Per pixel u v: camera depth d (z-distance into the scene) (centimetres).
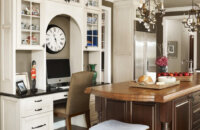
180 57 1002
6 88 379
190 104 335
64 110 402
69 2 436
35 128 371
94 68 519
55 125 471
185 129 322
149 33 634
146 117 279
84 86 409
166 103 267
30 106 362
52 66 450
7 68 376
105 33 592
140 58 598
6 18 371
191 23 475
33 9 390
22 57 418
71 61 495
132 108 288
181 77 374
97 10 503
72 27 488
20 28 367
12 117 366
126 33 588
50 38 455
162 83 297
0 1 382
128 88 293
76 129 457
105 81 593
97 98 316
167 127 276
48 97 388
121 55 597
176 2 672
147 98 244
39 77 414
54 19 469
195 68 746
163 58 405
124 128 244
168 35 984
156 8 356
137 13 590
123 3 587
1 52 384
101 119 314
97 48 506
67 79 479
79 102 410
